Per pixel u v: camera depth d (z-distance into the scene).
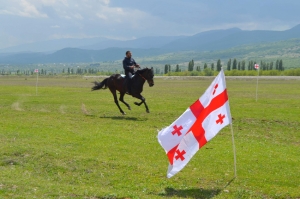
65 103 35.12
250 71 121.75
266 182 12.02
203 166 13.75
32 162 14.20
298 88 58.19
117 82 26.14
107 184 12.14
